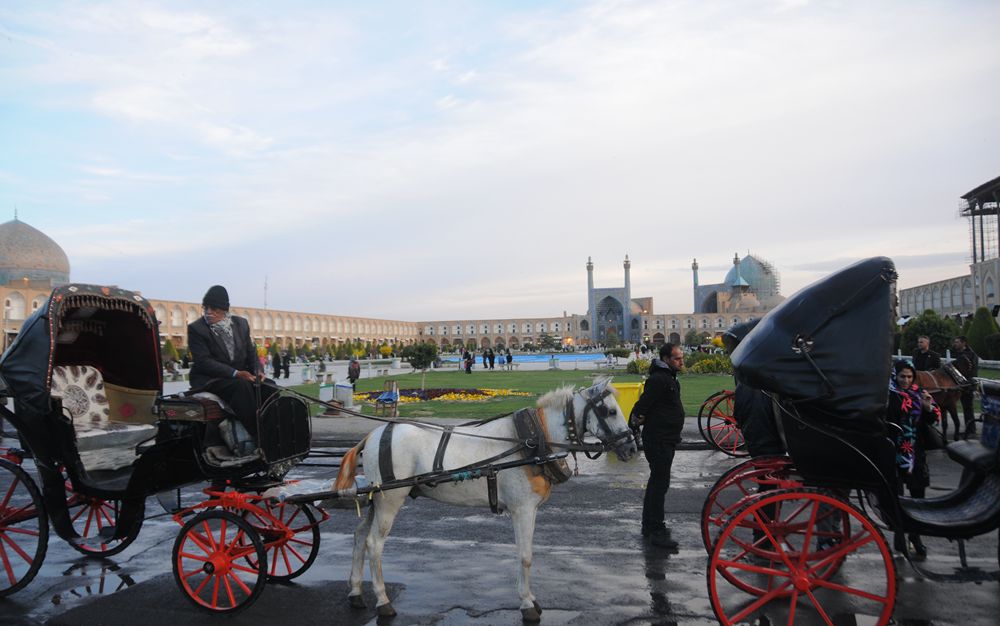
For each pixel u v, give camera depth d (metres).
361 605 4.66
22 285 52.91
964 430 11.12
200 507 4.93
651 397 5.91
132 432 5.94
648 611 4.50
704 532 4.71
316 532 5.28
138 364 6.26
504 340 113.81
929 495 7.21
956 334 26.53
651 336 102.31
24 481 5.13
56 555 6.08
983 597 4.65
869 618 4.34
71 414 5.45
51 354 5.00
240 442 5.21
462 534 6.32
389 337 109.44
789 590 4.06
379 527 4.65
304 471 9.27
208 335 5.38
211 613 4.59
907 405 5.54
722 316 101.88
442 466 4.64
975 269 48.03
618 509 7.09
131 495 5.05
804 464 4.12
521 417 4.81
